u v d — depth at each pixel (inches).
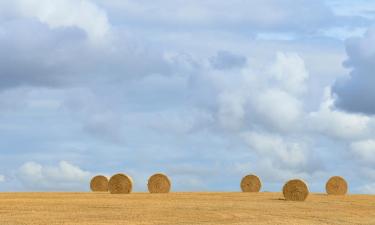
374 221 1307.8
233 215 1354.6
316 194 2233.0
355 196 2102.6
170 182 2137.1
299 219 1310.3
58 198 1761.8
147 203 1611.7
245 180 2320.4
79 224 1136.2
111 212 1362.0
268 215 1373.0
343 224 1246.3
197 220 1242.6
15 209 1397.6
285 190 1847.9
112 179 2073.1
